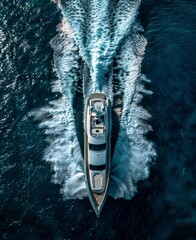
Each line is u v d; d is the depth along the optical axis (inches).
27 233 1528.1
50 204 1600.6
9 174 1686.8
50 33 2151.8
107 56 2030.0
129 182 1653.5
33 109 1886.1
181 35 2144.4
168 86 1952.5
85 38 2100.1
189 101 1907.0
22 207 1593.3
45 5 2268.7
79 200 1610.5
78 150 1744.6
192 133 1806.1
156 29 2164.1
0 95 1935.3
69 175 1678.2
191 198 1617.9
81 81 1953.7
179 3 2298.2
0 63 2048.5
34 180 1669.5
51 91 1940.2
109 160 1640.0
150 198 1615.4
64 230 1535.4
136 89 1931.6
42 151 1754.4
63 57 2050.9
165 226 1544.0
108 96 1892.2
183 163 1716.3
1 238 1514.5
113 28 2134.6
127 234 1524.4
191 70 2009.1
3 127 1831.9
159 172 1690.5
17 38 2140.7
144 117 1847.9
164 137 1795.0
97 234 1524.4
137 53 2055.9
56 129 1818.4
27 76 1998.0
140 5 2258.9
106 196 1560.0
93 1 2239.2
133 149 1749.5
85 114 1759.4
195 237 1512.1
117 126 1804.9
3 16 2230.6
